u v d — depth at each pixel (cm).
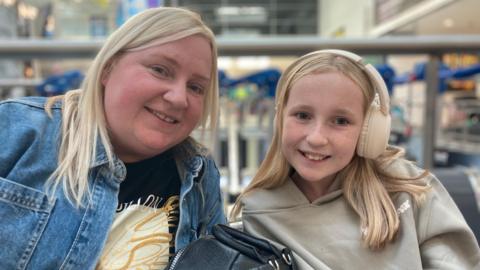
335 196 89
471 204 129
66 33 259
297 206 89
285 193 92
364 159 89
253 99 261
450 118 350
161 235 88
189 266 72
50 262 75
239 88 255
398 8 668
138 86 79
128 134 82
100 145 83
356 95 81
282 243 85
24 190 75
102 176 83
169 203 92
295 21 1276
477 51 182
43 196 77
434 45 176
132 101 80
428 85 194
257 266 70
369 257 80
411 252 78
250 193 96
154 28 80
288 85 85
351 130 82
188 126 88
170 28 80
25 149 79
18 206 74
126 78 80
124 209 86
